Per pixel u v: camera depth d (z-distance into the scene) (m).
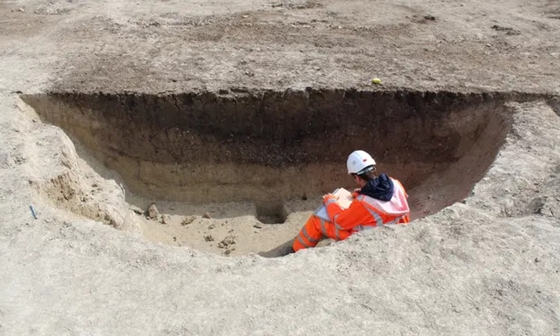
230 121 5.87
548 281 3.37
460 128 5.79
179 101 5.77
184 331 3.09
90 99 5.77
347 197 4.82
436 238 3.70
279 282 3.40
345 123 5.89
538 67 6.24
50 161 4.93
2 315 3.20
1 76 6.16
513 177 4.41
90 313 3.21
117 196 5.52
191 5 8.43
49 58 6.65
